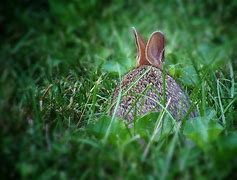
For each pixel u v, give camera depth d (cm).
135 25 910
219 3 972
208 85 579
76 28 898
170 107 492
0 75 697
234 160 415
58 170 420
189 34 874
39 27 901
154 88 502
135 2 998
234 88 596
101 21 925
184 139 448
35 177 411
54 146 439
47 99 561
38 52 764
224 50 784
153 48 553
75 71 666
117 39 829
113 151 434
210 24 928
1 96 575
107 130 455
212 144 429
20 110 530
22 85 616
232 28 914
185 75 614
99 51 767
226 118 525
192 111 510
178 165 405
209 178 397
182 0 989
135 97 491
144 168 411
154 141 448
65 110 540
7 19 919
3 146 448
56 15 943
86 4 959
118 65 640
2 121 489
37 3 979
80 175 416
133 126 464
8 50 778
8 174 429
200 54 758
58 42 821
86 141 440
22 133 469
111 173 416
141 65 543
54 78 645
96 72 641
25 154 434
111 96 549
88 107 553
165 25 904
